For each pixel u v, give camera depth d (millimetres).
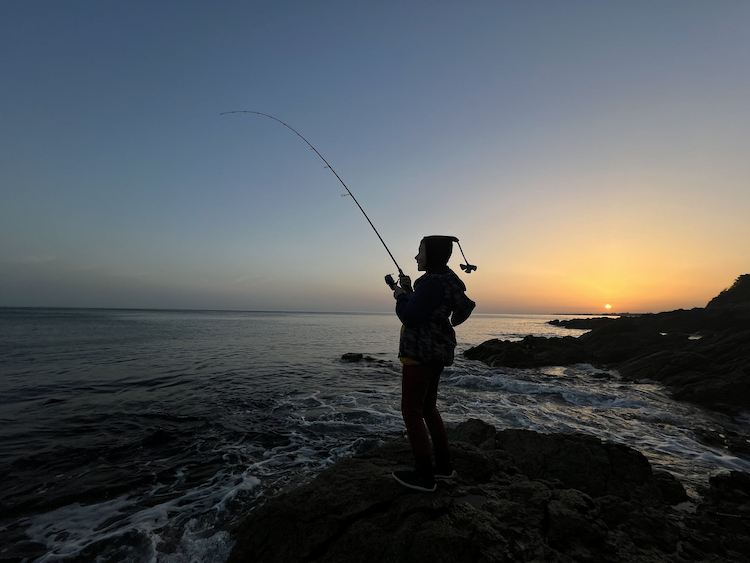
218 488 4785
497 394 10883
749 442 6625
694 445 6527
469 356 19906
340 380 12602
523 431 5301
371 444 6391
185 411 8352
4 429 7008
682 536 3205
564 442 4820
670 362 13719
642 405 9602
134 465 5512
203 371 13477
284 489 4762
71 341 23594
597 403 9984
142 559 3359
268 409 8656
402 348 2893
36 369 13438
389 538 2650
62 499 4496
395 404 9312
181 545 3572
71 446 6223
